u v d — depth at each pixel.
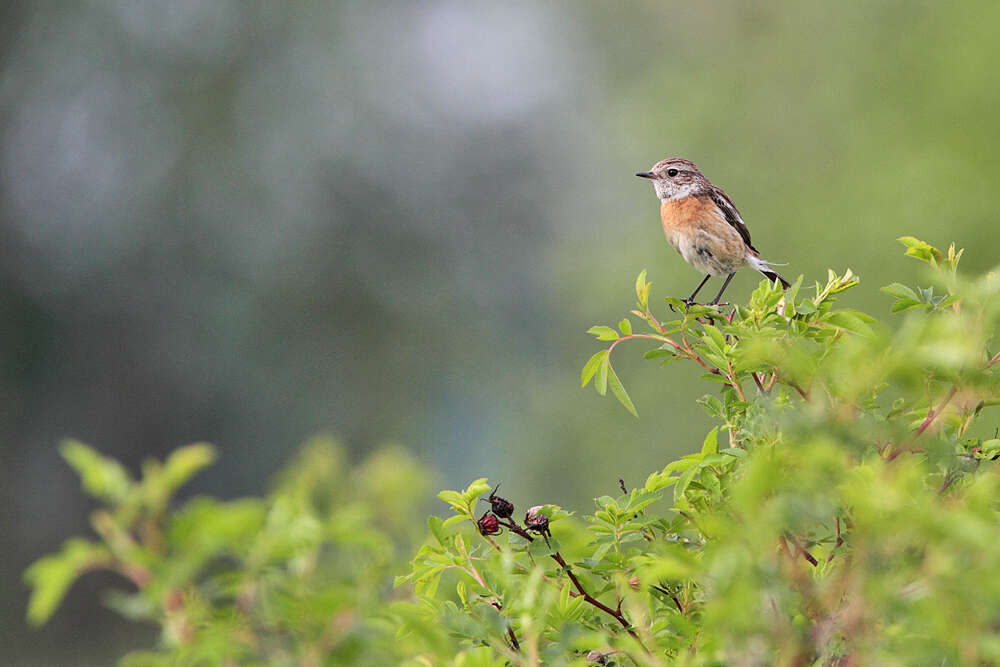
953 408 2.68
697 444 19.09
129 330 32.19
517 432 23.03
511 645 2.75
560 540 3.02
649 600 2.81
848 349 2.30
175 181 32.28
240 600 1.95
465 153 35.81
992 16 16.73
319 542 2.00
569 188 33.22
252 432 32.66
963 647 1.97
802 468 2.15
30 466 31.20
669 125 20.12
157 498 1.94
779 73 19.72
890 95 18.12
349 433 32.84
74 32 31.80
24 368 31.27
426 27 35.94
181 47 32.94
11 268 31.30
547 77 35.38
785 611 2.23
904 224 16.19
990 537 1.89
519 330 35.28
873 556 2.07
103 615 28.53
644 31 24.52
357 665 2.00
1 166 31.59
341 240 33.91
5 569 29.69
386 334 33.75
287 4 33.16
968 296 2.50
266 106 33.59
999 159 16.08
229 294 32.44
